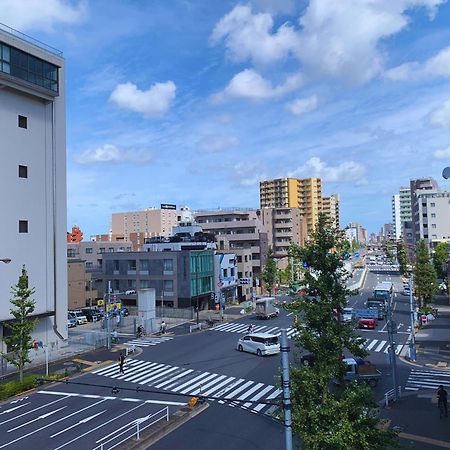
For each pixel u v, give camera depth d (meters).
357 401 13.64
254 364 35.59
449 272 68.88
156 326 53.94
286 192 173.25
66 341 44.19
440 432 20.67
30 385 30.55
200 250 69.56
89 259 98.12
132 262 69.88
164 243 77.19
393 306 67.56
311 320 15.10
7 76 38.06
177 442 20.72
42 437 22.00
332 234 15.94
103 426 23.06
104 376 33.47
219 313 64.50
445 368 33.28
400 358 37.00
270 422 22.83
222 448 19.84
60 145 44.97
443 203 119.50
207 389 29.38
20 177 40.91
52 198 43.97
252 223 98.19
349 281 104.94
